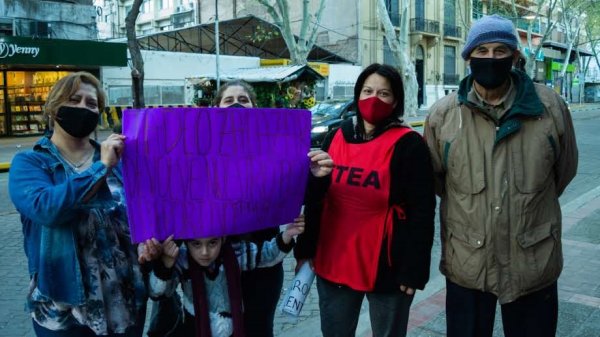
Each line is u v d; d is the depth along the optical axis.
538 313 2.48
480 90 2.42
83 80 2.12
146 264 2.22
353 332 2.69
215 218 2.21
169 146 2.11
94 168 1.96
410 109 25.12
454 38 40.34
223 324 2.35
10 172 2.08
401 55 24.45
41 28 20.16
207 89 19.72
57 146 2.17
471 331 2.51
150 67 23.41
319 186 2.52
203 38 31.20
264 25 28.59
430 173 2.42
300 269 2.72
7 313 4.34
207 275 2.35
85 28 22.03
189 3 43.41
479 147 2.38
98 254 2.13
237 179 2.22
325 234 2.60
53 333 2.11
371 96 2.45
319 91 29.44
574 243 5.66
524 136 2.34
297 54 20.86
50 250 2.04
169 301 2.40
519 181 2.33
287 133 2.32
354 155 2.50
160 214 2.14
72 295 2.04
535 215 2.36
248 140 2.23
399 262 2.45
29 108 20.53
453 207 2.48
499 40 2.27
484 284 2.40
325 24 35.00
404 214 2.45
